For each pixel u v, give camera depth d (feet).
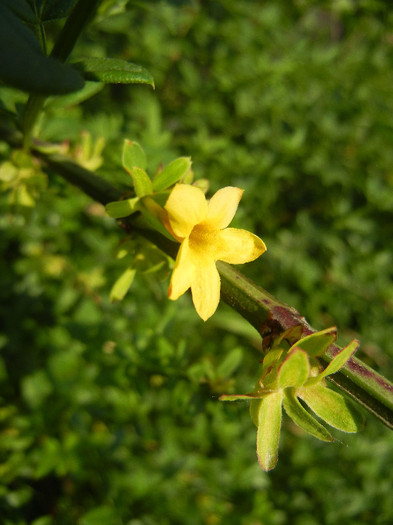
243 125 0.76
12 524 0.49
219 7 0.79
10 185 0.33
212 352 0.66
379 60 0.83
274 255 0.72
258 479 0.57
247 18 0.78
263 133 0.74
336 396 0.21
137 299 0.61
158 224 0.23
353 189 0.80
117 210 0.24
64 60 0.24
